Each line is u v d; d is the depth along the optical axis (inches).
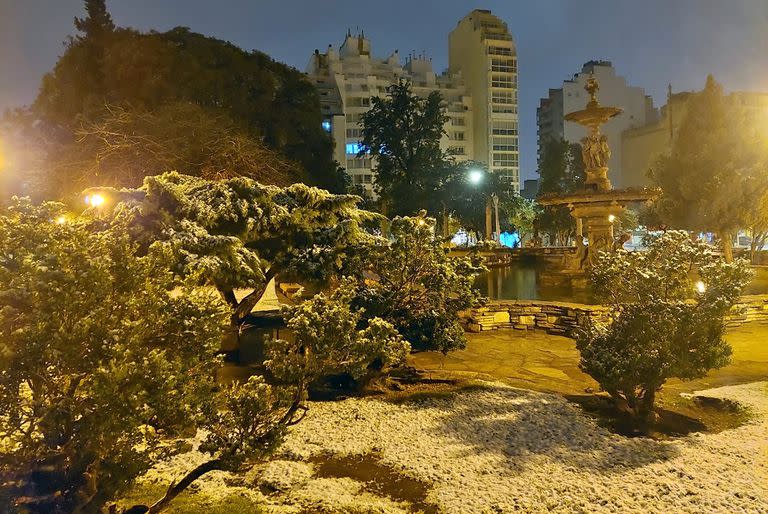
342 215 342.3
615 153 3415.4
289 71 999.6
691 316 236.1
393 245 309.3
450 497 176.4
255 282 282.5
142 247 255.1
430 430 237.3
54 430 118.3
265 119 917.8
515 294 642.8
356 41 3897.6
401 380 315.3
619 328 254.2
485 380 318.3
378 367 292.8
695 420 252.7
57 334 111.5
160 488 177.8
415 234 312.8
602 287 277.0
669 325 238.2
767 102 2662.4
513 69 3976.4
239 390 151.9
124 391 116.3
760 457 210.1
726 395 285.6
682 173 1105.4
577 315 447.5
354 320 169.5
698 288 250.8
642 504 173.6
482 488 183.3
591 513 167.5
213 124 652.1
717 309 237.1
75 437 121.0
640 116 3558.1
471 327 473.7
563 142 2230.6
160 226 269.6
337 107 3479.3
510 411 263.0
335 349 160.6
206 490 178.9
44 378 120.2
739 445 222.4
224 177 609.9
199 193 307.9
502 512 168.2
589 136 760.3
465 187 2241.6
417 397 283.3
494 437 229.5
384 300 301.6
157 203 281.6
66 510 125.3
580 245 780.0
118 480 123.3
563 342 430.0
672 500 175.8
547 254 1583.4
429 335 309.3
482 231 2492.6
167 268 145.8
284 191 332.8
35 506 126.0
